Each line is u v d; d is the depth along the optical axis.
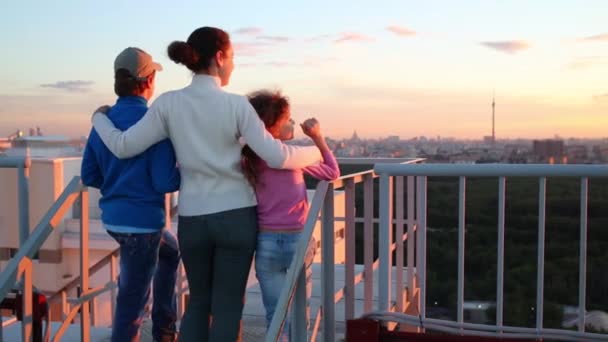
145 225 2.71
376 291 4.91
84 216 3.27
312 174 2.82
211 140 2.51
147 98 2.85
